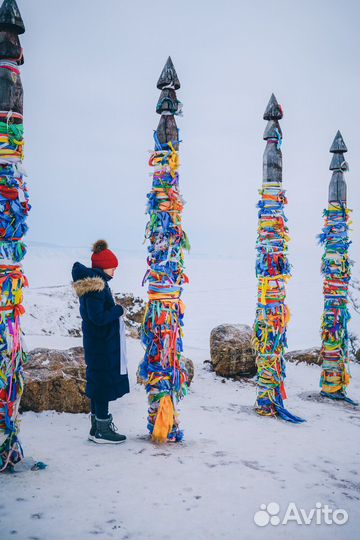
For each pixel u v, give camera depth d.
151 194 4.64
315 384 8.06
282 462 3.99
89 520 2.79
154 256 4.61
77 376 5.38
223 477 3.54
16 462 3.55
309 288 62.59
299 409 6.36
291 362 9.48
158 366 4.46
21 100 3.62
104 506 2.97
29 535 2.59
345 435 5.08
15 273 3.54
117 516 2.85
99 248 4.39
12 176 3.53
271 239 6.07
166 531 2.71
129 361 7.42
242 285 73.56
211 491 3.27
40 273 66.38
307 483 3.54
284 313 5.98
